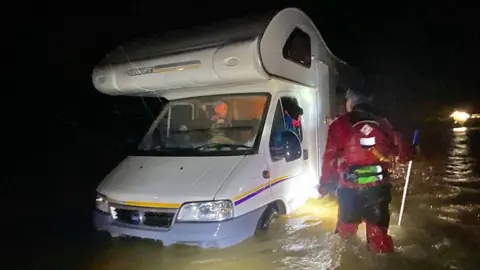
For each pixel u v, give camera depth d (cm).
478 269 408
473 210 610
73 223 639
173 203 422
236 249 426
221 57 478
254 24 486
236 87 539
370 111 445
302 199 561
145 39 580
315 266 418
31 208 740
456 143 1548
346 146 438
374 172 425
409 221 556
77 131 1355
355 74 873
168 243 420
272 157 503
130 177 479
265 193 471
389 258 429
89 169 1120
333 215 575
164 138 557
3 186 927
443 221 557
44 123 1339
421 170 961
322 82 639
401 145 439
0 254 511
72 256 493
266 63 470
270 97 525
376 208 425
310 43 595
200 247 417
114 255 459
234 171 448
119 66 557
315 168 614
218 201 418
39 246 534
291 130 560
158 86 537
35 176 1033
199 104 565
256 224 450
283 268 414
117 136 1355
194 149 506
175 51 517
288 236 490
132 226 438
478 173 912
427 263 422
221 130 535
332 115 693
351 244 450
